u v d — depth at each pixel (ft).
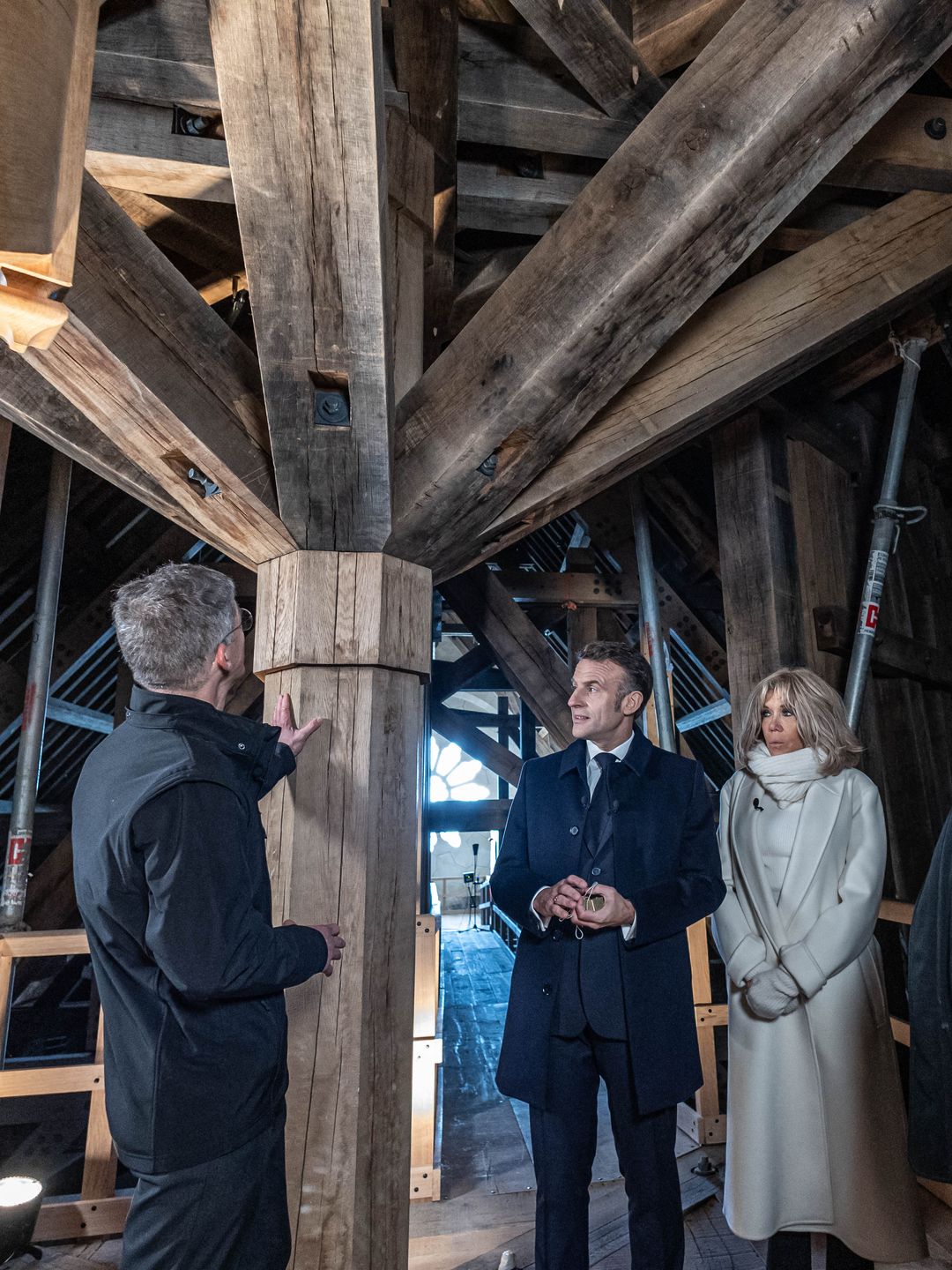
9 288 2.33
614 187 4.67
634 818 5.24
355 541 5.50
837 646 11.09
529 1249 6.64
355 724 5.40
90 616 14.37
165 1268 3.39
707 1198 7.29
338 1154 4.90
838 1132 5.24
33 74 2.10
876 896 5.45
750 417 11.59
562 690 14.85
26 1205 6.52
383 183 3.66
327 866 5.19
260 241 3.71
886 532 10.53
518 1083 5.01
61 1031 17.58
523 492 5.81
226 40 2.98
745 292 6.30
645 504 14.55
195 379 4.66
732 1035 5.66
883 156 6.39
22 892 10.89
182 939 3.34
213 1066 3.56
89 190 4.14
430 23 5.62
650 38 6.72
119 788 3.64
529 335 4.86
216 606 4.09
